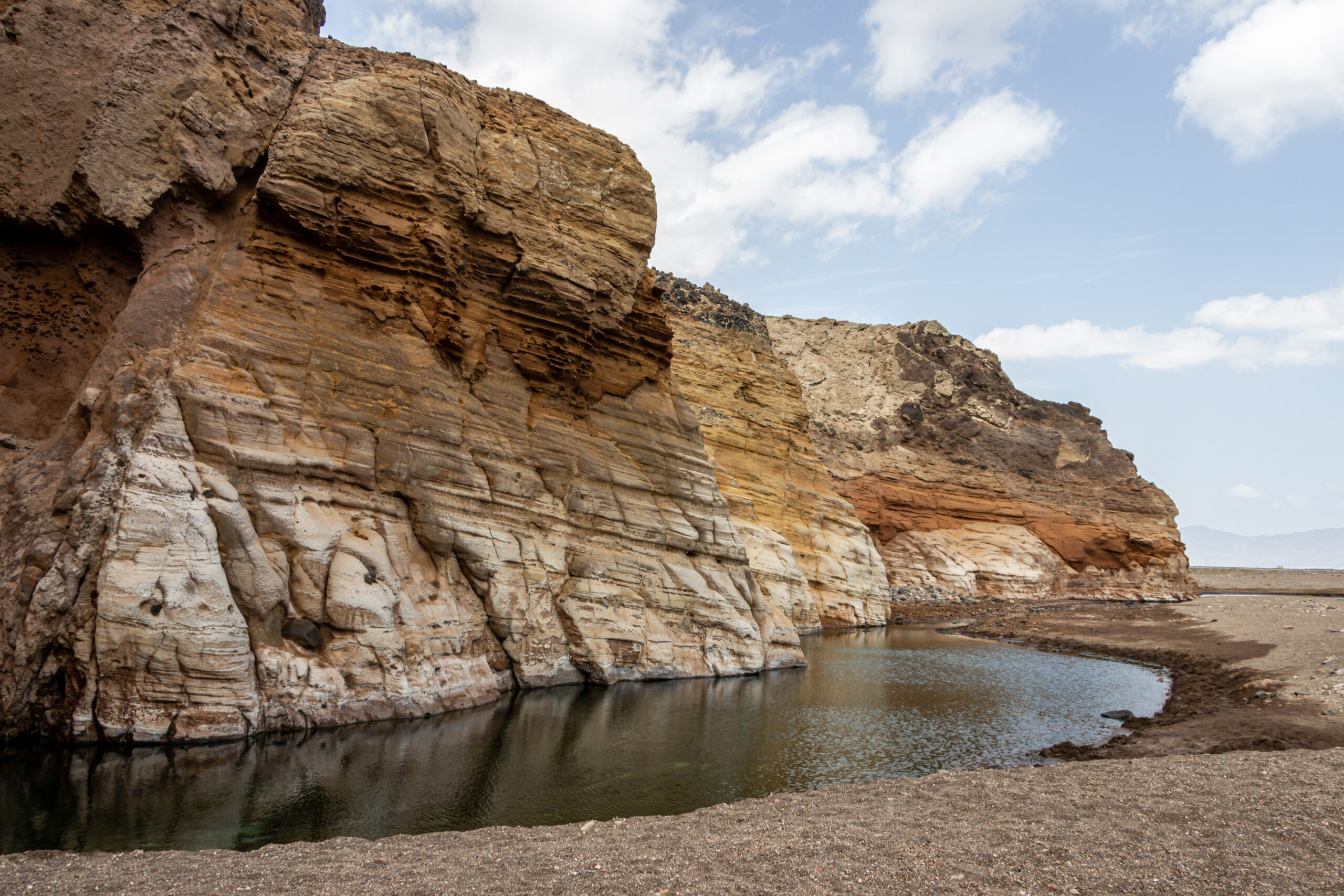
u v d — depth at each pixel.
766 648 30.80
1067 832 10.72
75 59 18.84
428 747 16.14
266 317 19.30
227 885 8.65
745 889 8.70
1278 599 69.44
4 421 17.47
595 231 28.67
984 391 85.31
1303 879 9.06
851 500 63.69
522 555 23.58
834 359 84.56
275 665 16.28
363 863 9.55
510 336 25.47
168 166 19.08
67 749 14.03
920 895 8.57
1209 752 17.41
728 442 46.22
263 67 21.56
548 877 9.07
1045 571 69.50
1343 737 17.78
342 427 19.78
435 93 23.84
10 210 17.80
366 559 18.80
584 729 18.89
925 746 18.66
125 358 17.36
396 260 21.94
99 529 14.99
